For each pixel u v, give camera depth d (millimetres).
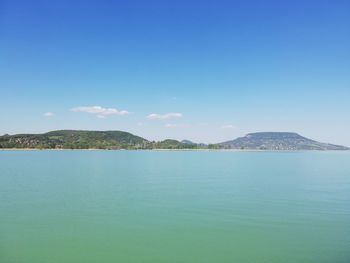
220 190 52344
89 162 137500
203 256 22656
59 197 45438
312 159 185875
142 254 23016
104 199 43625
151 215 34125
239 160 167625
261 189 53219
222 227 29484
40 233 27641
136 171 92188
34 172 87312
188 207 37938
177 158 188000
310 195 47156
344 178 72062
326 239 26078
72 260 21922
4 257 22406
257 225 30062
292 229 28844
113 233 27594
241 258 22203
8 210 36562
